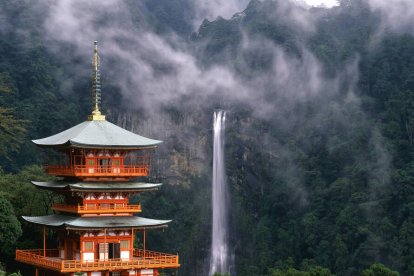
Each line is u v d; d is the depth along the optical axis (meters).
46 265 82.44
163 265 85.12
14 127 142.75
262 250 197.88
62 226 80.94
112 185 84.50
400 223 177.62
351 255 174.38
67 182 86.31
